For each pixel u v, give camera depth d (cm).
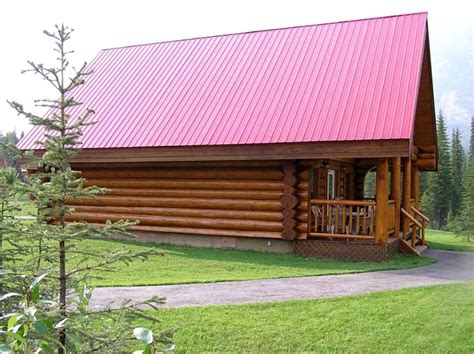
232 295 803
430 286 842
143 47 1930
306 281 927
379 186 1206
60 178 321
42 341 274
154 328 626
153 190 1480
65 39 331
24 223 338
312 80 1434
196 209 1422
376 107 1259
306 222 1282
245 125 1353
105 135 1509
